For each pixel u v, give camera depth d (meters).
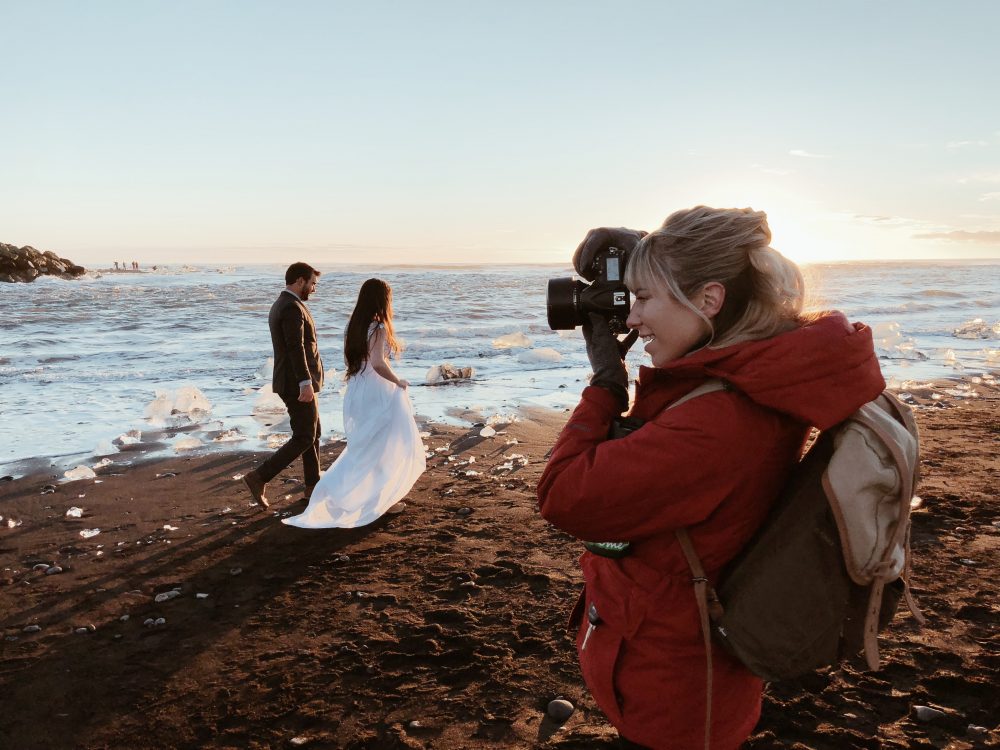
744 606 1.24
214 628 3.76
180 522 5.34
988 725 2.72
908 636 3.36
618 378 1.40
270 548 4.82
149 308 25.28
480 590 4.09
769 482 1.25
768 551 1.23
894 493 1.17
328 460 6.96
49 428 8.35
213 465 6.84
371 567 4.47
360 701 3.07
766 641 1.24
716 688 1.32
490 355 13.89
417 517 5.34
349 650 3.49
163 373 12.12
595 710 2.93
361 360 5.30
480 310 24.42
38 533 5.14
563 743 2.72
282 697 3.12
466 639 3.54
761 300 1.25
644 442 1.22
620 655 1.37
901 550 1.23
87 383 11.29
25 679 3.32
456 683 3.17
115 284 48.00
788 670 1.26
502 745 2.73
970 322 17.69
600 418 1.35
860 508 1.16
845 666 3.12
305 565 4.53
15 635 3.72
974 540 4.45
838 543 1.21
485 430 7.92
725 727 1.34
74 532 5.15
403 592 4.11
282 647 3.55
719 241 1.23
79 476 6.45
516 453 7.11
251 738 2.85
